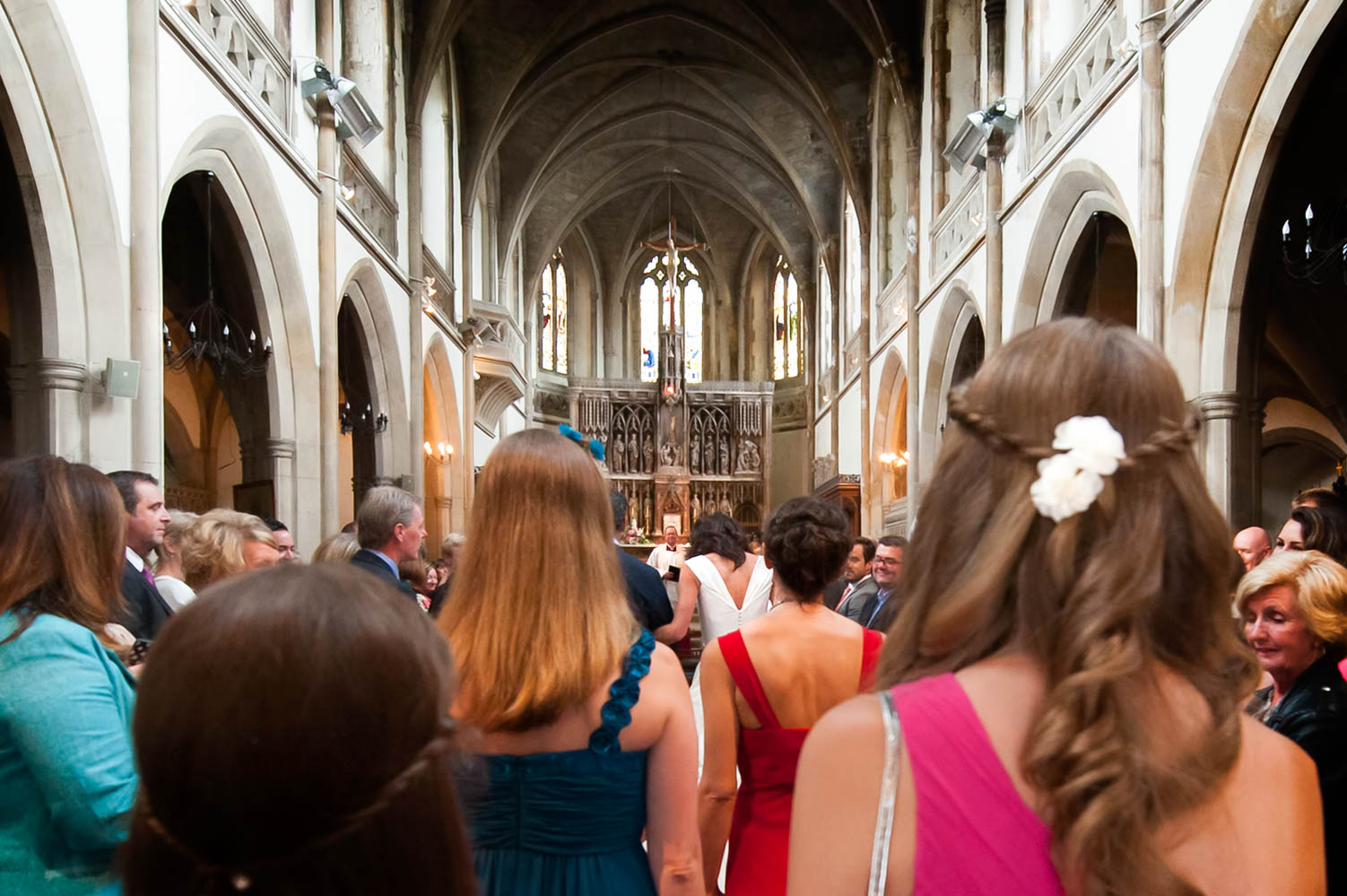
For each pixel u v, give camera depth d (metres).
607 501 1.68
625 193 29.91
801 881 0.86
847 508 19.91
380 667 0.67
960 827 0.80
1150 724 0.81
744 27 20.78
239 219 9.41
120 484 3.65
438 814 0.71
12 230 6.35
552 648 1.51
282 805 0.62
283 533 6.03
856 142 20.92
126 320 6.68
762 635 2.41
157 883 0.65
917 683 0.89
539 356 29.83
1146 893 0.74
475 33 19.59
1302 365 10.74
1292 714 2.35
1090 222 10.09
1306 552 2.55
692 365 31.73
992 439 0.93
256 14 9.67
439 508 18.25
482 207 23.36
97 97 6.43
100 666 1.63
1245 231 7.01
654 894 1.59
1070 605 0.83
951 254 14.62
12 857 1.53
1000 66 12.91
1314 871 0.85
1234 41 6.76
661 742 1.59
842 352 24.28
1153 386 0.91
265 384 10.38
